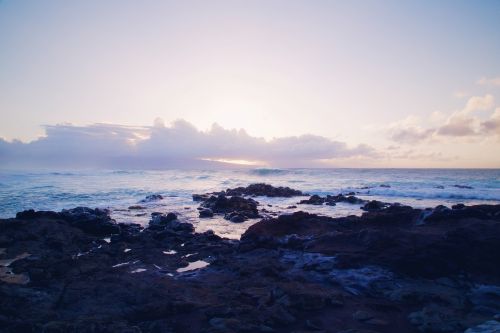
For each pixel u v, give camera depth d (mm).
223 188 48969
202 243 15328
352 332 6691
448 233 11609
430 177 65188
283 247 13852
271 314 7539
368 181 58438
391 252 11062
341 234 13312
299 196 40000
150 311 7789
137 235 16562
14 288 8773
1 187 41469
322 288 9344
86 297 8383
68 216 19250
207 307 8086
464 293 8938
